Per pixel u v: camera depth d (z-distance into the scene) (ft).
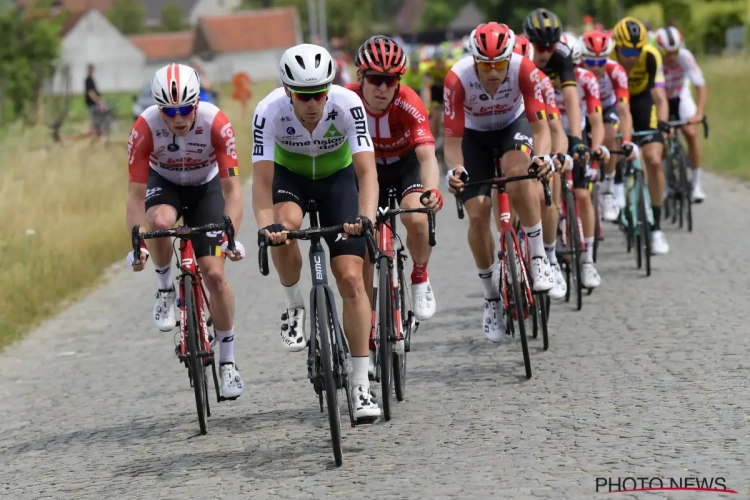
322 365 43.57
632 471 38.83
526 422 47.24
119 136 250.37
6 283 87.40
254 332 74.43
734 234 98.32
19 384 66.08
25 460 49.78
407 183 56.54
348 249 47.57
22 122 245.86
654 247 90.38
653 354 58.13
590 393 51.29
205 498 40.86
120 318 84.43
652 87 91.50
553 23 68.13
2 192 119.96
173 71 50.03
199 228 49.55
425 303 57.26
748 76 255.29
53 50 308.19
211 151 54.54
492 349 63.67
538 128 59.26
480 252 60.08
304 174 50.24
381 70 51.31
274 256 50.90
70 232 110.11
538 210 60.34
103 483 44.45
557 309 73.72
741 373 52.42
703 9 408.67
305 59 44.42
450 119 59.82
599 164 85.97
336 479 41.55
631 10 453.99
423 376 58.54
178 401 58.44
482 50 56.49
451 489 38.63
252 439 49.21
